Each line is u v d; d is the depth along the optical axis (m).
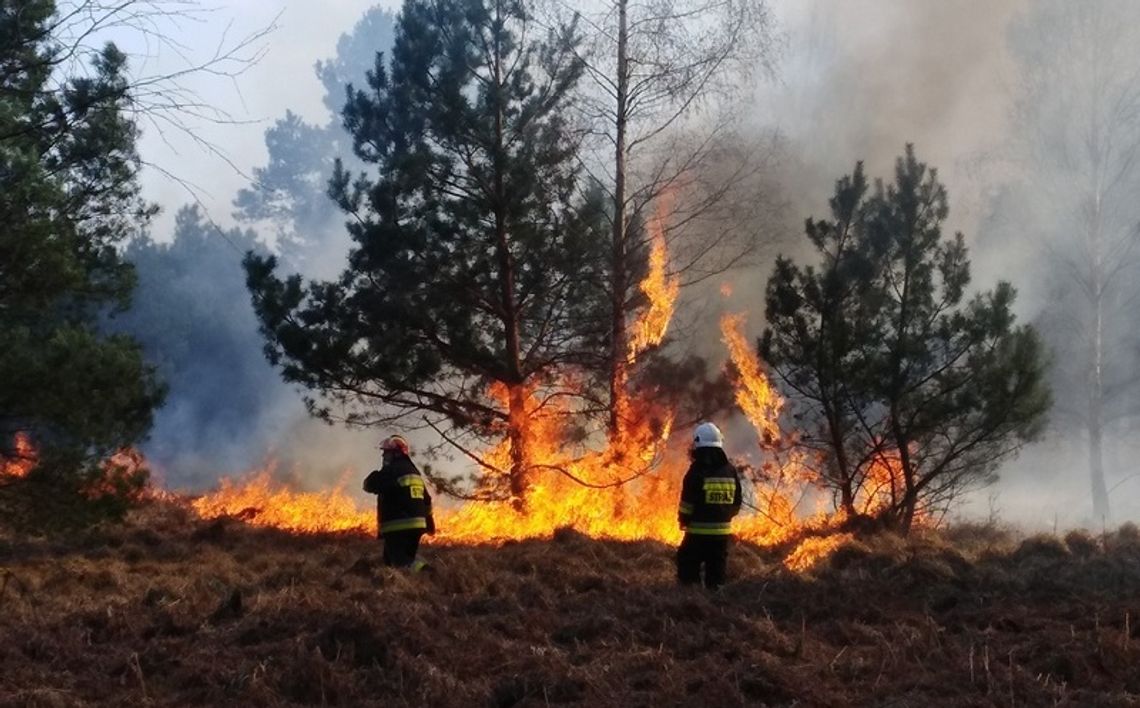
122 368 13.05
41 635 9.03
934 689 7.35
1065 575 11.76
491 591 11.62
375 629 8.34
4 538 16.17
